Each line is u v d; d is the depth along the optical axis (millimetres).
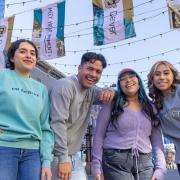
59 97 3588
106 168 3912
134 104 4074
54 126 3521
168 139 4160
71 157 3797
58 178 3479
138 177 3816
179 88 4043
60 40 10344
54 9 10492
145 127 3955
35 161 3141
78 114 3773
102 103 4113
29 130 3137
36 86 3385
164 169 3939
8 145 3021
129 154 3830
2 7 10328
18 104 3123
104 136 4066
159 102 4160
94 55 3826
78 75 3848
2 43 10516
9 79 3236
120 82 4070
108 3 9820
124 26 9578
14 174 3000
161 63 4164
